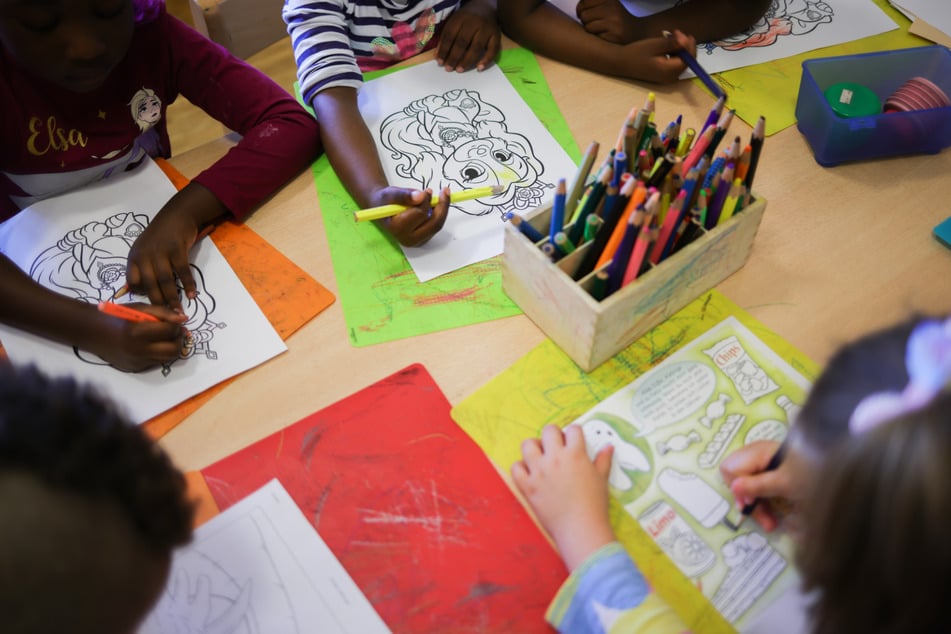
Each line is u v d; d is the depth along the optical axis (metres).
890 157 0.81
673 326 0.67
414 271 0.71
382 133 0.83
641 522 0.55
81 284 0.70
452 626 0.51
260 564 0.54
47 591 0.34
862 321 0.67
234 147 0.79
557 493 0.54
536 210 0.63
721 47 0.92
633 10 0.96
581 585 0.50
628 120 0.61
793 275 0.70
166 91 0.85
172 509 0.41
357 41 0.92
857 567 0.37
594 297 0.60
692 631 0.49
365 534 0.55
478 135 0.82
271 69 1.47
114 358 0.63
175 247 0.70
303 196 0.79
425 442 0.60
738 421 0.60
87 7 0.62
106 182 0.78
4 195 0.84
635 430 0.60
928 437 0.33
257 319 0.67
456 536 0.55
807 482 0.40
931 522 0.33
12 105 0.73
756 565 0.53
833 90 0.82
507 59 0.91
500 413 0.61
